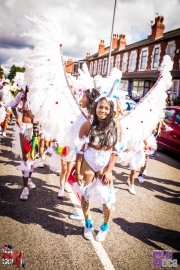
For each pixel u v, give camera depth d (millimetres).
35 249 2150
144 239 2529
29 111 2955
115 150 2230
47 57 2549
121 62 22453
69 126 2594
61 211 2895
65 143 2664
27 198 3074
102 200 2232
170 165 5762
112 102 2076
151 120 2920
